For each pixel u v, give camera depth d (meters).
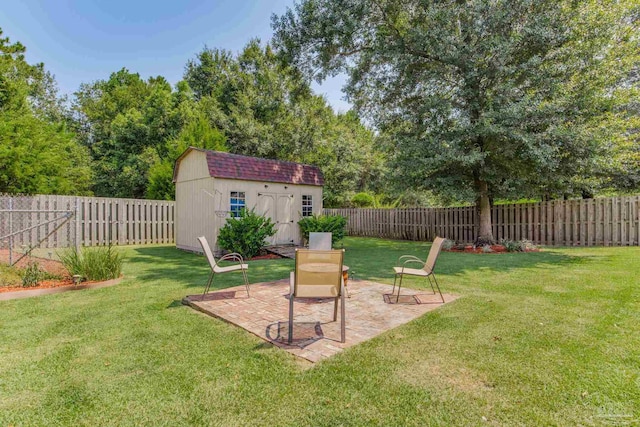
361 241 14.47
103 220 12.47
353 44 11.67
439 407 2.24
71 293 5.36
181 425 2.09
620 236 10.30
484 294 5.13
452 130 9.64
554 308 4.32
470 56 9.39
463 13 9.49
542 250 10.21
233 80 23.27
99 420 2.14
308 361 2.93
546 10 8.98
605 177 10.66
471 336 3.44
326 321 3.98
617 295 4.86
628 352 3.00
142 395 2.41
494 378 2.59
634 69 10.57
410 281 6.21
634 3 9.65
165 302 4.86
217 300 4.88
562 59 9.07
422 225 14.59
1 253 8.62
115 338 3.48
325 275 3.42
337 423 2.08
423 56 10.47
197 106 22.64
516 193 10.62
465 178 10.83
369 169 25.00
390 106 12.05
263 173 11.39
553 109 8.58
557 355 2.96
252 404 2.29
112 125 23.69
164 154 21.48
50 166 14.68
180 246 11.98
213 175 10.09
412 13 10.74
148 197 16.44
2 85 14.10
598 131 8.80
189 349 3.19
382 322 3.92
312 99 21.97
